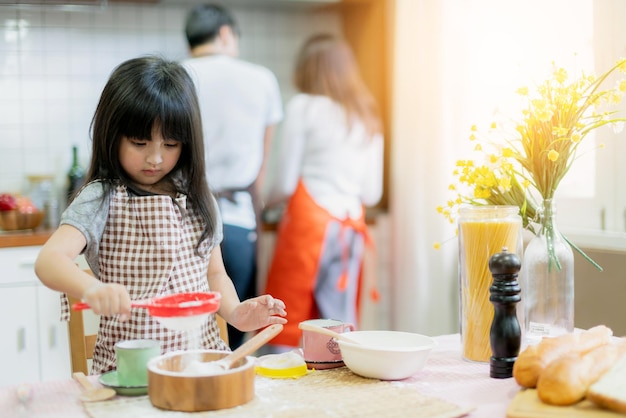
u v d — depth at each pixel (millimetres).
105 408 937
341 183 3080
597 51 2195
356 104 3125
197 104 1345
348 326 1199
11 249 2596
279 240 3078
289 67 3588
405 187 3092
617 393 853
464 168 1335
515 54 2574
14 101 3148
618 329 1888
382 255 3369
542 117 1204
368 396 975
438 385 1051
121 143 1270
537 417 840
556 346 1007
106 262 1293
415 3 3008
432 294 3018
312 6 3527
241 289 2957
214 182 2902
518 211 1244
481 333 1188
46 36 3180
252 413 907
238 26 3492
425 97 2975
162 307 960
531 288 1234
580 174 2340
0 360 2590
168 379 921
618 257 1895
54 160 3199
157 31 3338
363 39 3520
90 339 1381
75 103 3223
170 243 1294
